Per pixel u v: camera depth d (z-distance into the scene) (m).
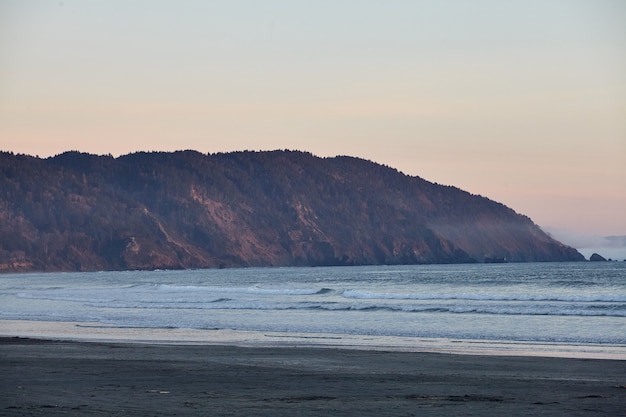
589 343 42.28
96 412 18.66
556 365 31.98
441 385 25.59
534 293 108.94
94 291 134.25
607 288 115.88
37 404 20.12
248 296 103.19
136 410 19.12
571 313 59.59
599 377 28.23
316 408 19.89
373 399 21.91
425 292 121.12
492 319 56.88
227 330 53.06
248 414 18.73
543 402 21.38
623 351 38.31
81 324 59.94
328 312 67.62
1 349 39.88
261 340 45.47
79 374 28.47
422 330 50.38
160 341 45.16
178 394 22.77
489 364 32.44
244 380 26.80
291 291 113.94
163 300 90.25
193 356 36.09
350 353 37.31
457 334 47.75
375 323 55.91
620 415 19.12
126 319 63.91
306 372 29.48
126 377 27.50
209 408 19.66
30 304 92.19
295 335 48.69
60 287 184.25
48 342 44.06
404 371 30.00
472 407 20.31
